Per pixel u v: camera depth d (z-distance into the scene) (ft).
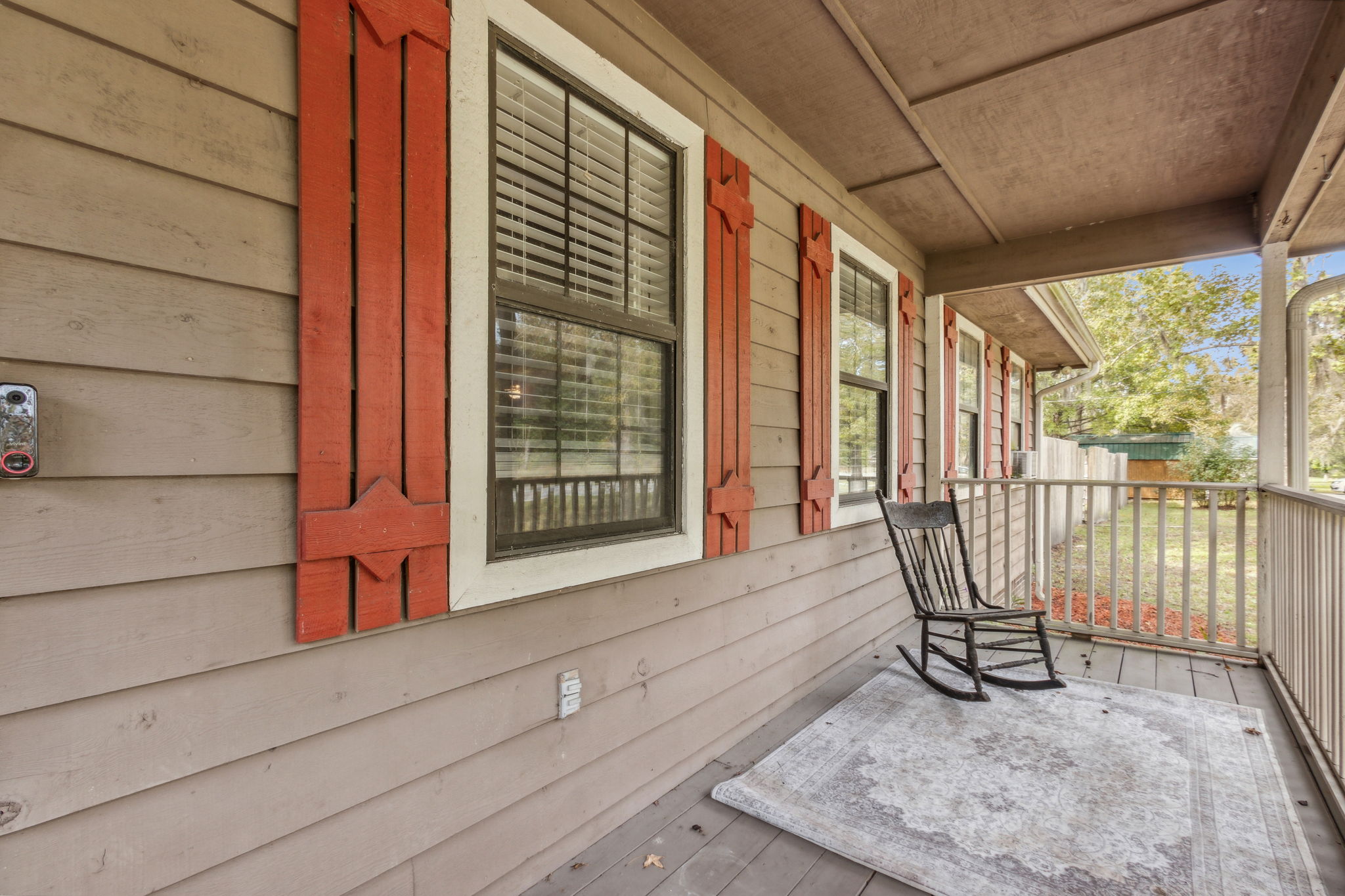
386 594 4.13
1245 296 42.93
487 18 4.84
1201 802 6.17
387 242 4.13
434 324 4.42
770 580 8.45
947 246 13.26
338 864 3.92
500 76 5.22
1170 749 7.30
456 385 4.61
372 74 4.05
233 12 3.47
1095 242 11.85
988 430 18.56
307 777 3.78
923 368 13.73
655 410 6.75
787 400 8.86
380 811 4.14
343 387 3.89
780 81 7.63
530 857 5.14
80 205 2.96
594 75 5.77
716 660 7.39
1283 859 5.29
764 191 8.36
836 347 9.98
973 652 8.76
